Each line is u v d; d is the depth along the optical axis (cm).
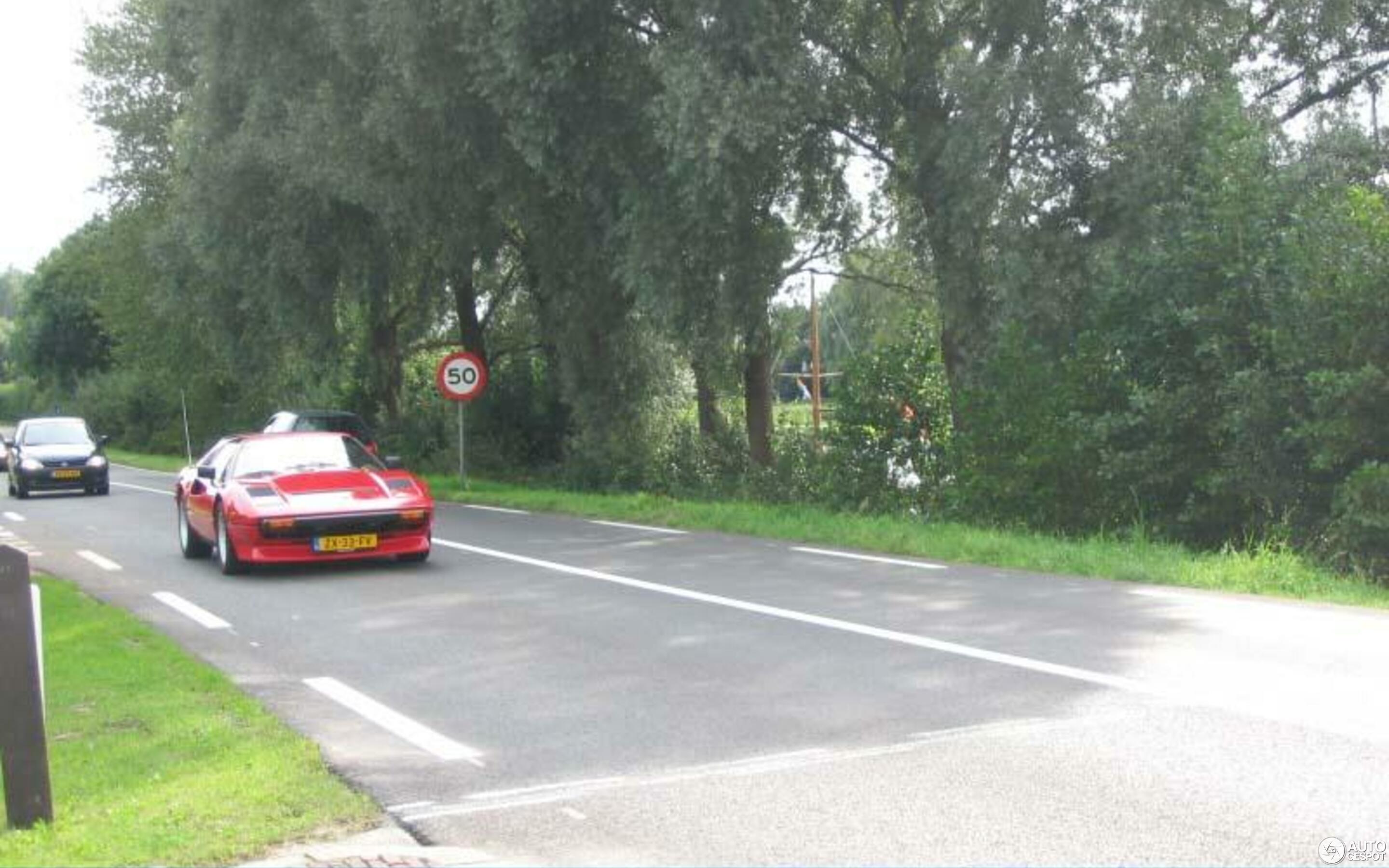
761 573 1227
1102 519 1692
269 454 1401
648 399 2788
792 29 1878
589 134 2077
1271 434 1502
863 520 1661
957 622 923
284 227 2822
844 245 2436
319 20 2405
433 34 2086
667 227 2025
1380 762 547
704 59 1789
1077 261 1820
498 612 1035
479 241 2631
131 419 6325
